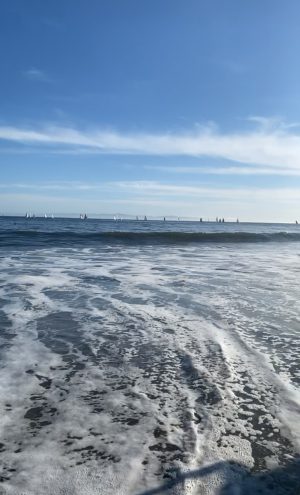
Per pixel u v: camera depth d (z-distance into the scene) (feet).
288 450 10.53
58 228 147.23
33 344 18.47
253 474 9.52
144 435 11.08
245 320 23.52
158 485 9.02
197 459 10.03
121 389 13.98
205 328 21.57
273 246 93.50
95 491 8.73
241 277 40.37
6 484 8.87
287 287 34.94
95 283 34.58
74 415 12.06
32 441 10.62
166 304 27.20
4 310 24.39
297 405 13.05
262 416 12.27
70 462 9.77
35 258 52.26
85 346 18.38
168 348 18.28
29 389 13.73
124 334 20.29
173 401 13.16
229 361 16.79
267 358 17.30
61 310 24.84
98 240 86.22
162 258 57.72
